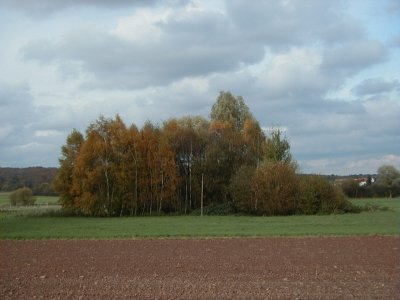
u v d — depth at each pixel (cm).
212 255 2422
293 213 5981
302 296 1511
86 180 6275
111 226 4334
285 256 2362
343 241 2975
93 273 1944
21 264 2208
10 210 7119
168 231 3703
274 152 6681
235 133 7238
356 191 8812
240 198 6150
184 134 6875
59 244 3012
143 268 2047
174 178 6662
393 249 2591
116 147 6519
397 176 8894
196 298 1496
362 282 1722
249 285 1675
